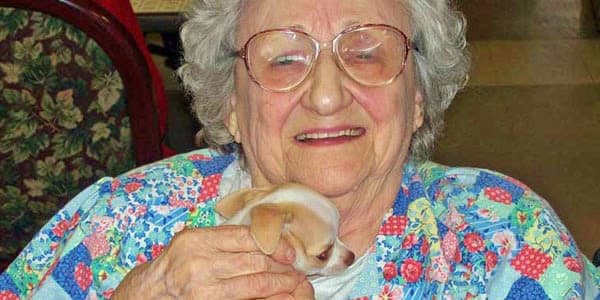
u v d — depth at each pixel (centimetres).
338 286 146
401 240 146
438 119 157
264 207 136
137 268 141
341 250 146
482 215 147
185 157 165
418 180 154
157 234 155
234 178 160
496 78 470
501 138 414
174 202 157
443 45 148
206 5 147
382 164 141
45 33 189
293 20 136
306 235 142
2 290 162
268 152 142
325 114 135
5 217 219
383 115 137
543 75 474
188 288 130
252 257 132
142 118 198
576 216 355
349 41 136
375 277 145
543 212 147
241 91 145
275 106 138
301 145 140
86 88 196
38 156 209
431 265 142
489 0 574
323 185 140
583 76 473
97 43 189
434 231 145
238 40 143
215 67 150
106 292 154
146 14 281
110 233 156
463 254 144
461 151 405
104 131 202
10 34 190
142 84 194
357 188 144
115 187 162
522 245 144
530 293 140
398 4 140
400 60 138
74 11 185
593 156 397
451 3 150
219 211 147
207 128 159
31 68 194
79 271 156
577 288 140
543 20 543
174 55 398
